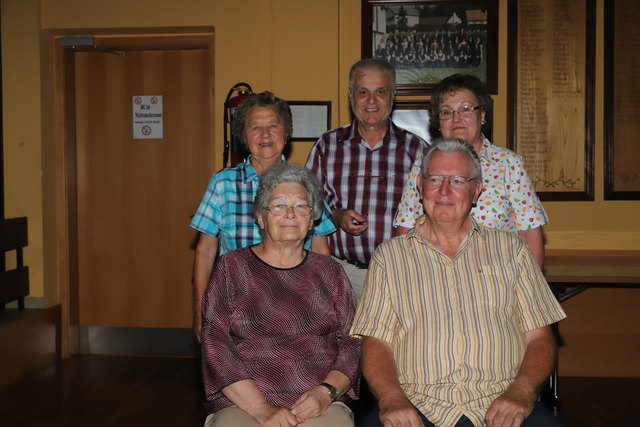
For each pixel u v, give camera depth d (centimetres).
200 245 256
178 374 409
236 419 196
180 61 447
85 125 455
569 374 401
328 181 298
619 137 395
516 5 392
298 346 204
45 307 430
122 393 371
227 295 208
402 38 396
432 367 197
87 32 427
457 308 199
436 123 255
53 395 367
